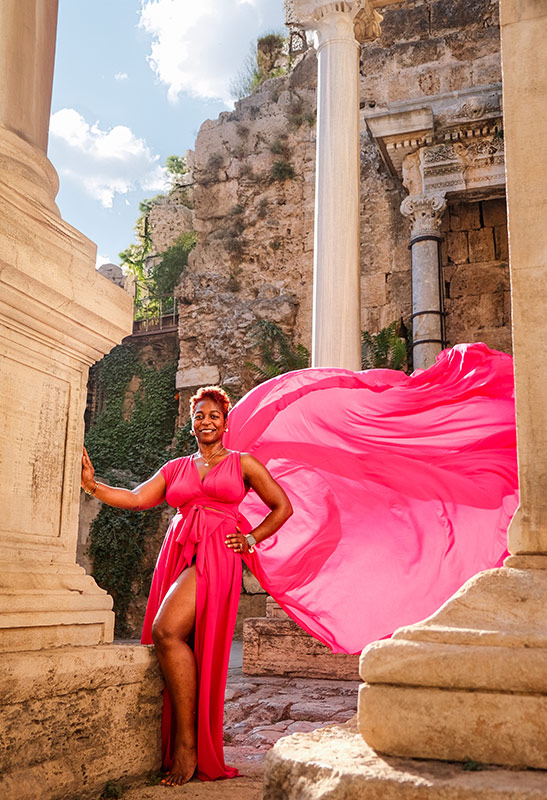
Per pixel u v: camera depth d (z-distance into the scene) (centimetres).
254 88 2191
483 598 218
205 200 2058
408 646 205
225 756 385
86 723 274
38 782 245
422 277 1455
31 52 314
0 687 234
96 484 342
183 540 338
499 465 475
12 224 266
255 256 1942
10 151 284
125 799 280
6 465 278
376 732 202
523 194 250
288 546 455
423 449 485
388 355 1577
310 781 190
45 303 288
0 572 267
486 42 1678
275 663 767
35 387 297
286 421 505
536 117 253
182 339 1927
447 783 173
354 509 466
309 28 1148
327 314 1008
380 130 1475
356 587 445
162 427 2002
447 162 1468
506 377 497
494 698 193
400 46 1745
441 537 449
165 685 324
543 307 242
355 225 1046
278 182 1973
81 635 296
